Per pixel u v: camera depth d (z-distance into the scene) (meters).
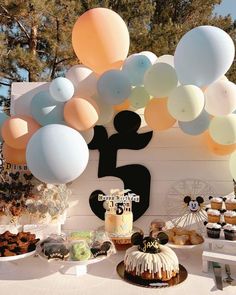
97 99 1.47
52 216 1.42
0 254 1.08
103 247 1.12
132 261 1.07
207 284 1.03
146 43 3.94
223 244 1.11
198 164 1.58
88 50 1.44
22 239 1.16
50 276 1.09
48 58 4.43
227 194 1.54
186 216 1.54
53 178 1.22
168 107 1.33
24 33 4.30
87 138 1.50
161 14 4.89
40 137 1.18
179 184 1.57
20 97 1.64
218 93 1.27
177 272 1.08
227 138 1.32
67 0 3.78
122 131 1.61
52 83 1.39
